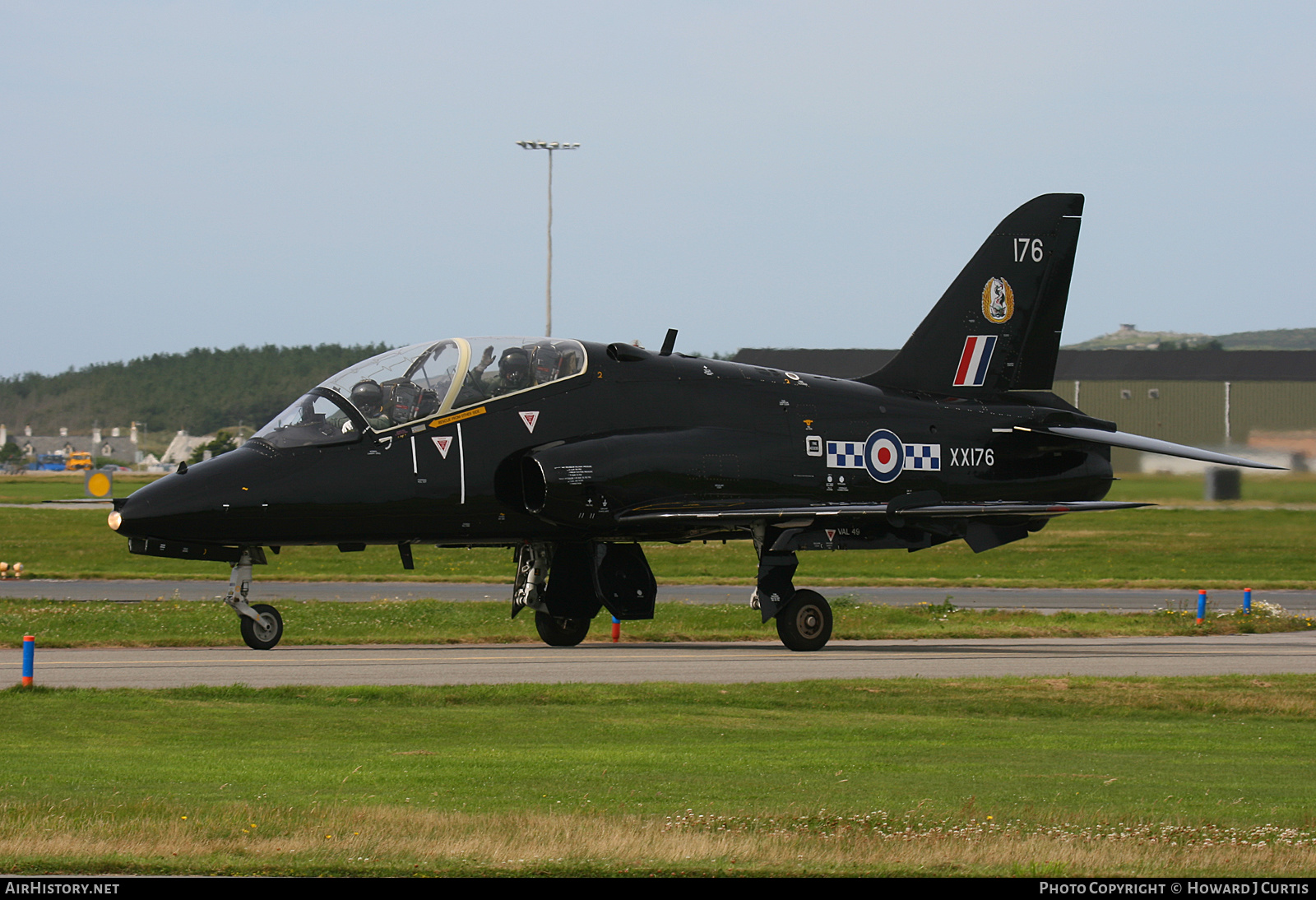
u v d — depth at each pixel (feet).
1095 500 298.56
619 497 238.07
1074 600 382.83
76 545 557.74
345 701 176.35
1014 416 288.10
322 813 104.42
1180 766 142.92
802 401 265.75
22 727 152.15
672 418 250.57
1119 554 542.98
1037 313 296.30
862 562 523.29
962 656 242.17
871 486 267.18
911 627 288.10
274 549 232.73
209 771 127.44
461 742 150.51
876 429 270.05
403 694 179.73
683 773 130.31
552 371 244.01
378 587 395.14
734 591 396.78
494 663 216.13
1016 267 294.05
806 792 120.98
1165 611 325.83
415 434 230.27
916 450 273.75
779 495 255.70
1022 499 286.66
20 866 88.58
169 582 399.24
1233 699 192.95
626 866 90.94
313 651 234.38
